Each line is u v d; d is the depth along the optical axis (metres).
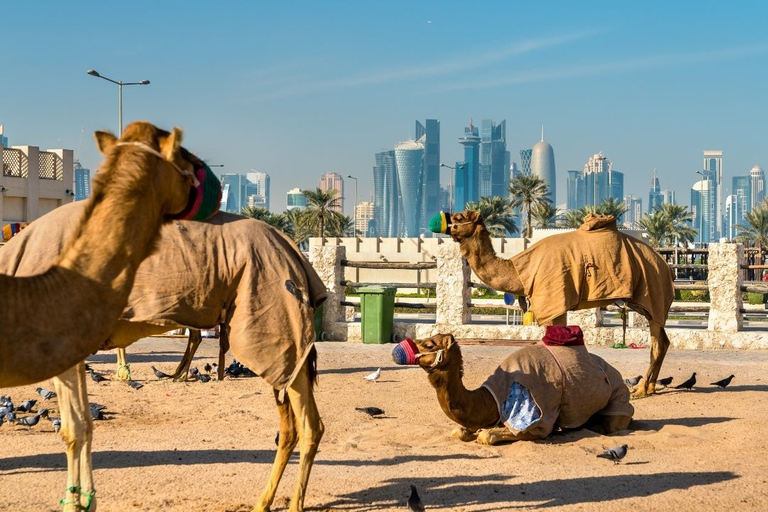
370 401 13.16
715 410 12.41
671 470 8.86
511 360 10.28
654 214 85.00
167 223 4.81
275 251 6.95
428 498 7.73
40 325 4.09
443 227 12.37
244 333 6.69
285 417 6.98
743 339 20.53
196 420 11.73
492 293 42.44
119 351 15.23
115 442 10.09
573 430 10.84
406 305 22.62
